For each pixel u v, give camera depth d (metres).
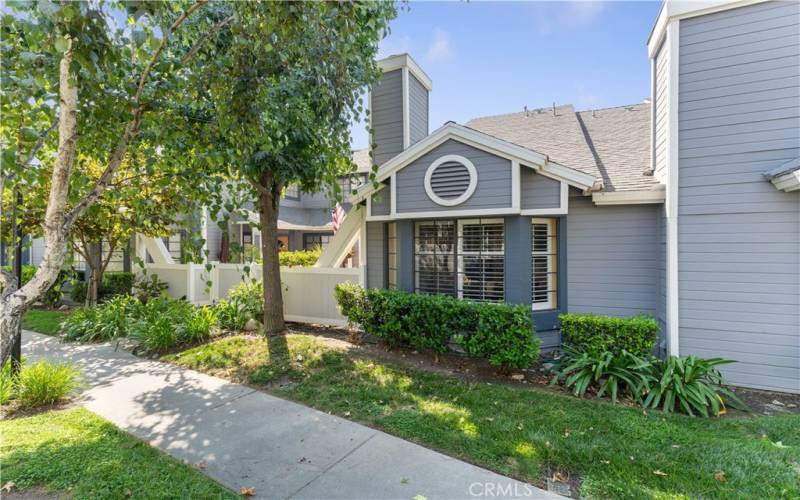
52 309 9.96
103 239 9.68
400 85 8.59
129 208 5.27
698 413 3.94
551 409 3.90
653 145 6.28
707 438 3.31
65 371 4.40
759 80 4.81
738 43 4.90
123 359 5.81
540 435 3.35
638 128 7.72
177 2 3.36
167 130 3.54
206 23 3.89
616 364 4.46
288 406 4.10
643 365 4.28
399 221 6.71
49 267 2.57
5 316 2.45
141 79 3.04
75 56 2.32
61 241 2.64
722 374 4.96
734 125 4.93
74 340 6.91
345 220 7.91
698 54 5.10
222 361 5.49
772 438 3.42
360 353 5.84
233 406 4.11
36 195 4.06
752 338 4.86
